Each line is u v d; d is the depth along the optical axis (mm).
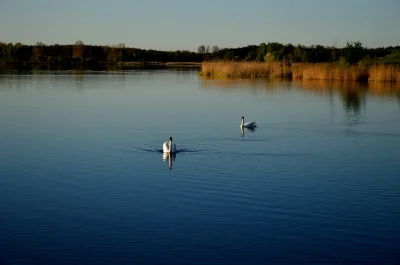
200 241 20328
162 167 31469
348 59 121312
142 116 52781
